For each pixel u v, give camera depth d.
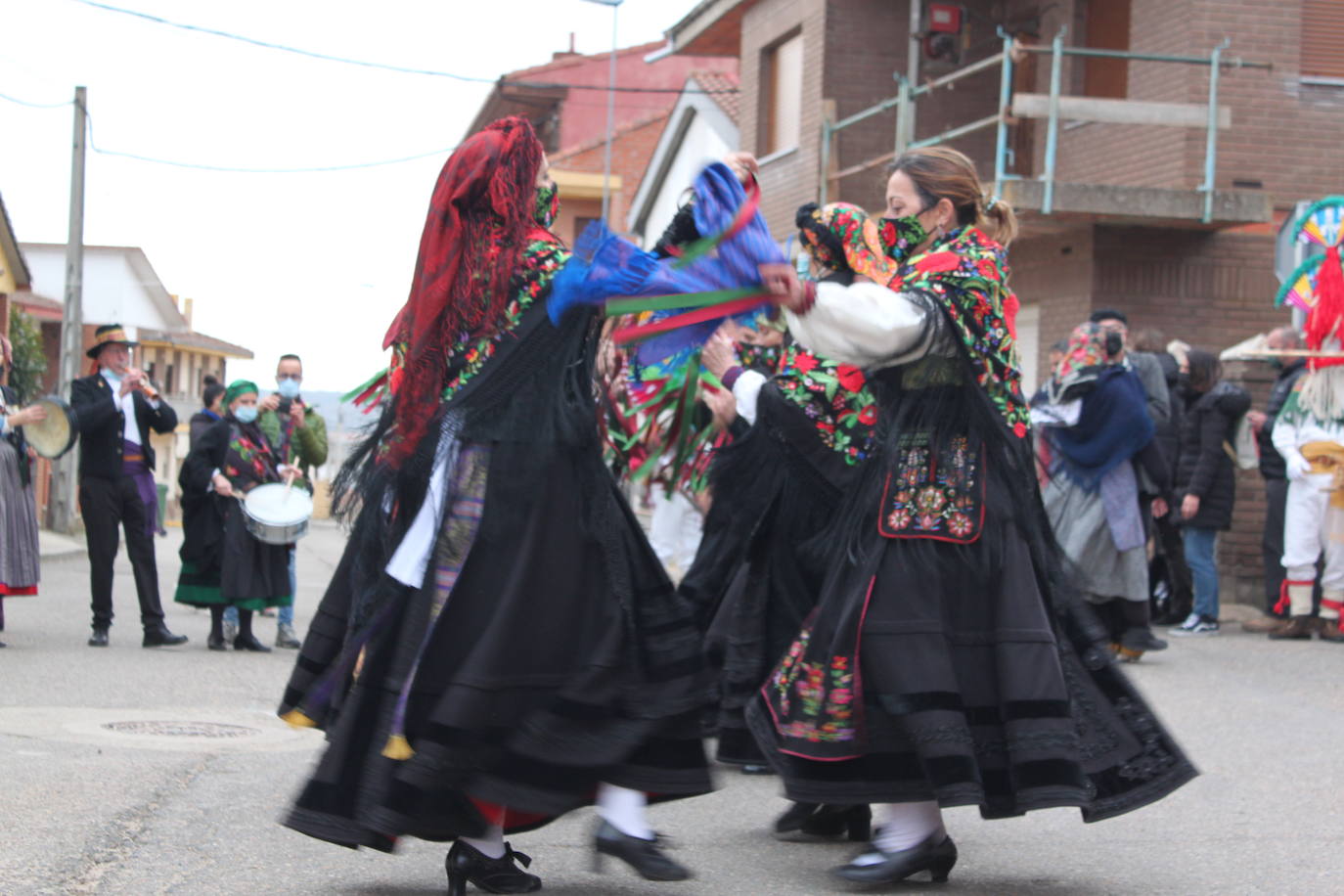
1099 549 8.77
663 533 10.30
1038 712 3.84
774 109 19.50
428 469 3.71
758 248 3.75
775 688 4.06
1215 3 13.44
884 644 3.87
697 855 4.53
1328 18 13.56
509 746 3.56
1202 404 10.69
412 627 3.61
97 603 9.30
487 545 3.64
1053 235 14.03
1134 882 4.26
